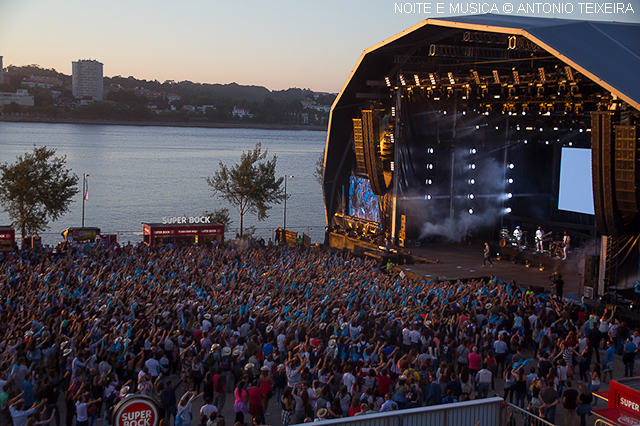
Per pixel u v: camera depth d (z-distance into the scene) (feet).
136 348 60.29
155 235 158.51
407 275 127.95
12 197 184.24
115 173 554.87
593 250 140.46
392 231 164.14
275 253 131.03
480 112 155.22
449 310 78.38
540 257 138.41
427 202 164.25
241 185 207.82
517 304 83.05
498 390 65.16
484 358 65.62
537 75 123.44
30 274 95.14
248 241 160.66
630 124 95.30
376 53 150.71
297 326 65.41
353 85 165.68
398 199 161.27
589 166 148.77
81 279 91.09
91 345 56.44
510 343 68.74
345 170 186.19
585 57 100.53
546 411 50.78
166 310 71.31
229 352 58.54
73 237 156.35
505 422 48.60
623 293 103.65
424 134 161.27
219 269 103.14
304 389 48.49
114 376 52.26
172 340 63.41
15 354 53.57
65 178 192.24
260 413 49.47
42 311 69.21
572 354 67.15
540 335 72.23
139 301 74.59
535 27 110.42
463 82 141.18
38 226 191.11
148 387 49.47
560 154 157.17
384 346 60.34
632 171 94.43
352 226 183.83
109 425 46.73
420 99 159.43
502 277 125.08
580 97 125.08
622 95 90.68
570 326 76.38
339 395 48.21
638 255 102.47
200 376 57.72
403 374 51.52
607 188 98.53
